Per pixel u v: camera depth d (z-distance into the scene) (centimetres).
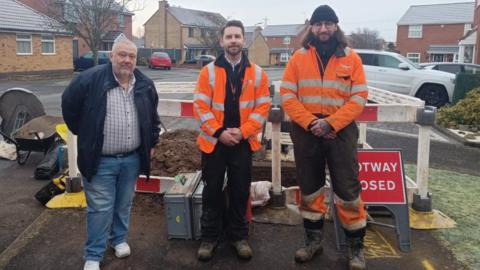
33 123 672
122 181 356
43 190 493
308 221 367
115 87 333
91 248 346
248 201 381
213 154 357
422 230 429
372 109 450
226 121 355
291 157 605
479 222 452
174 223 400
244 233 376
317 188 363
